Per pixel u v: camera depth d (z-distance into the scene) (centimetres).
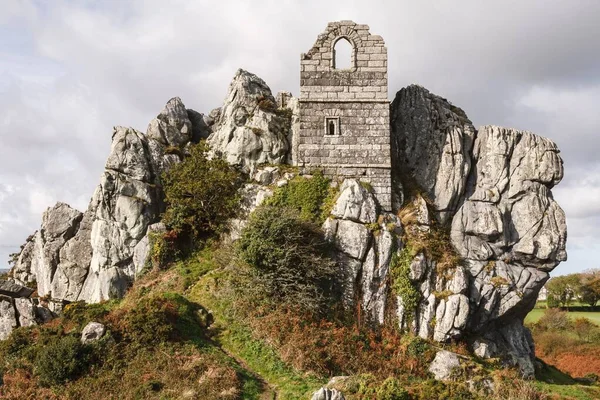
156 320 3406
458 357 3797
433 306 4022
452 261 4200
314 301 3800
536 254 4356
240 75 5247
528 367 4291
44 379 3106
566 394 3775
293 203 4384
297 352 3409
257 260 3859
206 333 3619
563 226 4422
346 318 3916
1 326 4109
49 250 5069
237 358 3422
